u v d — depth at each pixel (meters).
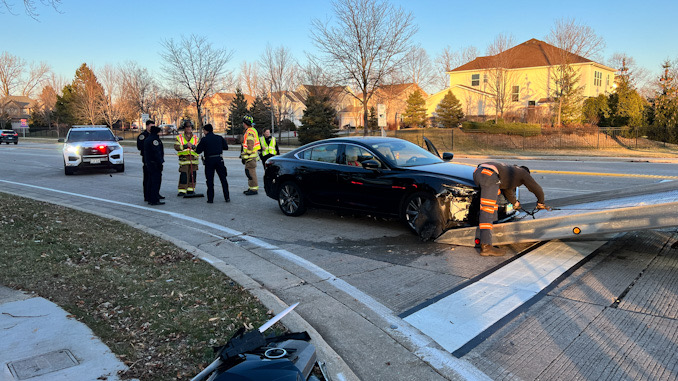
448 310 4.57
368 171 7.84
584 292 4.90
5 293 4.77
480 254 6.36
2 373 3.26
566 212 6.50
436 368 3.52
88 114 53.50
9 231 7.29
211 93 38.06
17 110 89.56
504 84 41.53
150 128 10.48
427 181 7.07
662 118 31.58
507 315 4.41
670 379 3.28
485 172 6.24
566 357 3.63
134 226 7.98
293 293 5.05
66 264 5.74
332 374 3.34
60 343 3.71
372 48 30.05
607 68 45.00
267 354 2.45
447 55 62.50
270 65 42.88
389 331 4.13
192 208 10.21
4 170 19.38
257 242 7.30
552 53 41.97
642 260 5.85
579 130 32.12
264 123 50.94
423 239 7.11
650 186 7.14
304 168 8.77
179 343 3.76
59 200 11.40
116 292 4.86
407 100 51.56
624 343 3.81
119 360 3.46
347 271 5.82
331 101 40.91
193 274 5.46
